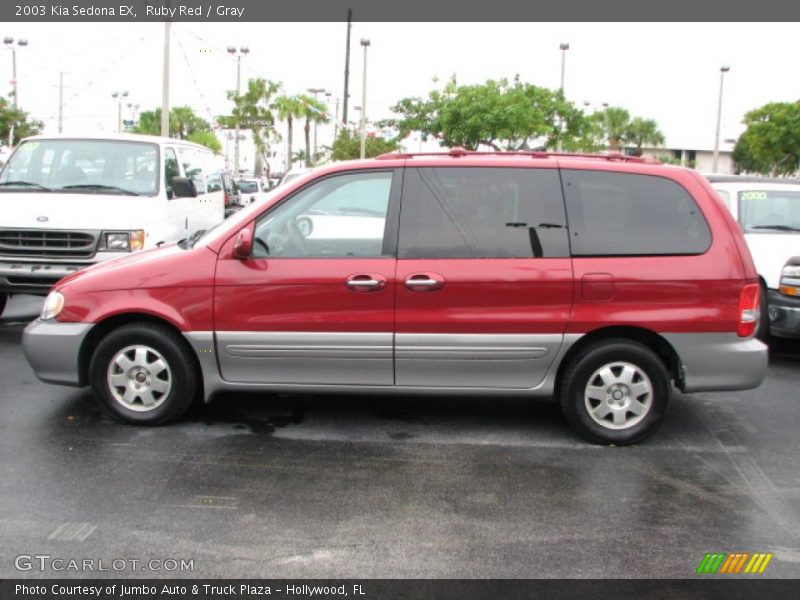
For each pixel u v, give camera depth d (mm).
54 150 9156
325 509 4180
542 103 24516
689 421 5848
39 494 4285
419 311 5094
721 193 9031
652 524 4082
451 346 5105
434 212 5156
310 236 5207
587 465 4891
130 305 5227
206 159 12133
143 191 8875
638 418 5223
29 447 4992
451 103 23250
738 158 54812
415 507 4227
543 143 25125
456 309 5082
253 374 5289
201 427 5445
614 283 5059
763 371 5172
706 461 5012
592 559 3703
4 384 6383
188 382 5355
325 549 3750
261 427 5480
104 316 5262
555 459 4984
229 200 18766
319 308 5129
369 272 5074
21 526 3916
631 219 5137
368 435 5367
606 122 43656
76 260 8031
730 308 5082
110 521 3990
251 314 5168
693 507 4305
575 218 5121
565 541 3873
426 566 3609
